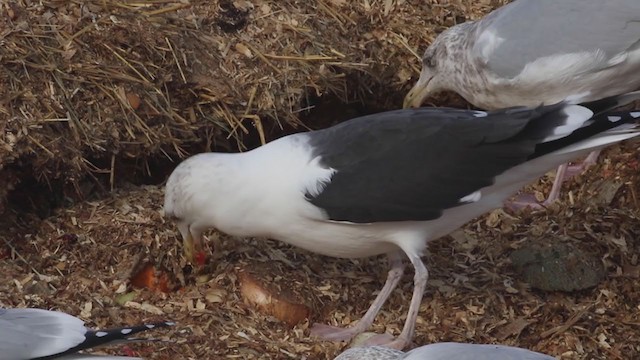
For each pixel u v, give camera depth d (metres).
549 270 8.89
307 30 10.16
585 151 7.90
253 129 10.03
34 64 9.31
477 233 9.55
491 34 9.68
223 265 8.95
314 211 7.99
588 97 9.70
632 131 7.82
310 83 9.98
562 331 8.57
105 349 8.05
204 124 9.70
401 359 6.95
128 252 8.99
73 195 9.53
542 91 9.66
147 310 8.55
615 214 9.52
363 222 7.99
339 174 7.97
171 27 9.82
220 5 10.11
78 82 9.38
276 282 8.77
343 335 8.41
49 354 6.71
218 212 8.24
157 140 9.54
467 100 10.19
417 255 8.14
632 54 9.49
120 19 9.70
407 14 10.61
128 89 9.49
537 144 7.85
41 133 9.16
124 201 9.45
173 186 8.34
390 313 8.74
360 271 9.11
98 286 8.74
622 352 8.46
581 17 9.49
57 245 9.09
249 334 8.37
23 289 8.62
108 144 9.41
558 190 9.91
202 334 8.30
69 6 9.67
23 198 9.47
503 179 8.00
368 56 10.37
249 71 9.87
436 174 7.93
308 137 8.20
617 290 8.91
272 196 8.05
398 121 8.11
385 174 7.95
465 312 8.71
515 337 8.54
